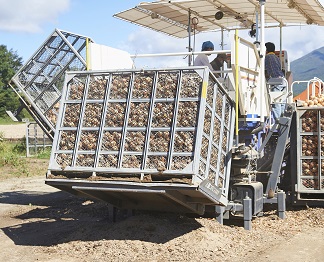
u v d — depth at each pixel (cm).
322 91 1344
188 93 794
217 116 850
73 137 853
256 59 998
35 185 1658
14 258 796
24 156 2645
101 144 827
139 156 799
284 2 1132
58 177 840
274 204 1134
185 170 760
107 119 835
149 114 805
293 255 782
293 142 1123
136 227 881
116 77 850
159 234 853
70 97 872
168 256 769
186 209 899
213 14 1253
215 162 846
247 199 938
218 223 958
